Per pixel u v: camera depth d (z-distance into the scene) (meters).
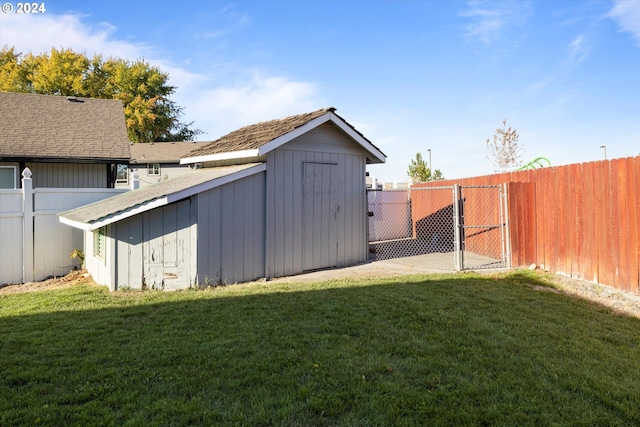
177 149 33.59
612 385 3.30
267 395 3.12
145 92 39.38
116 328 4.79
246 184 7.94
